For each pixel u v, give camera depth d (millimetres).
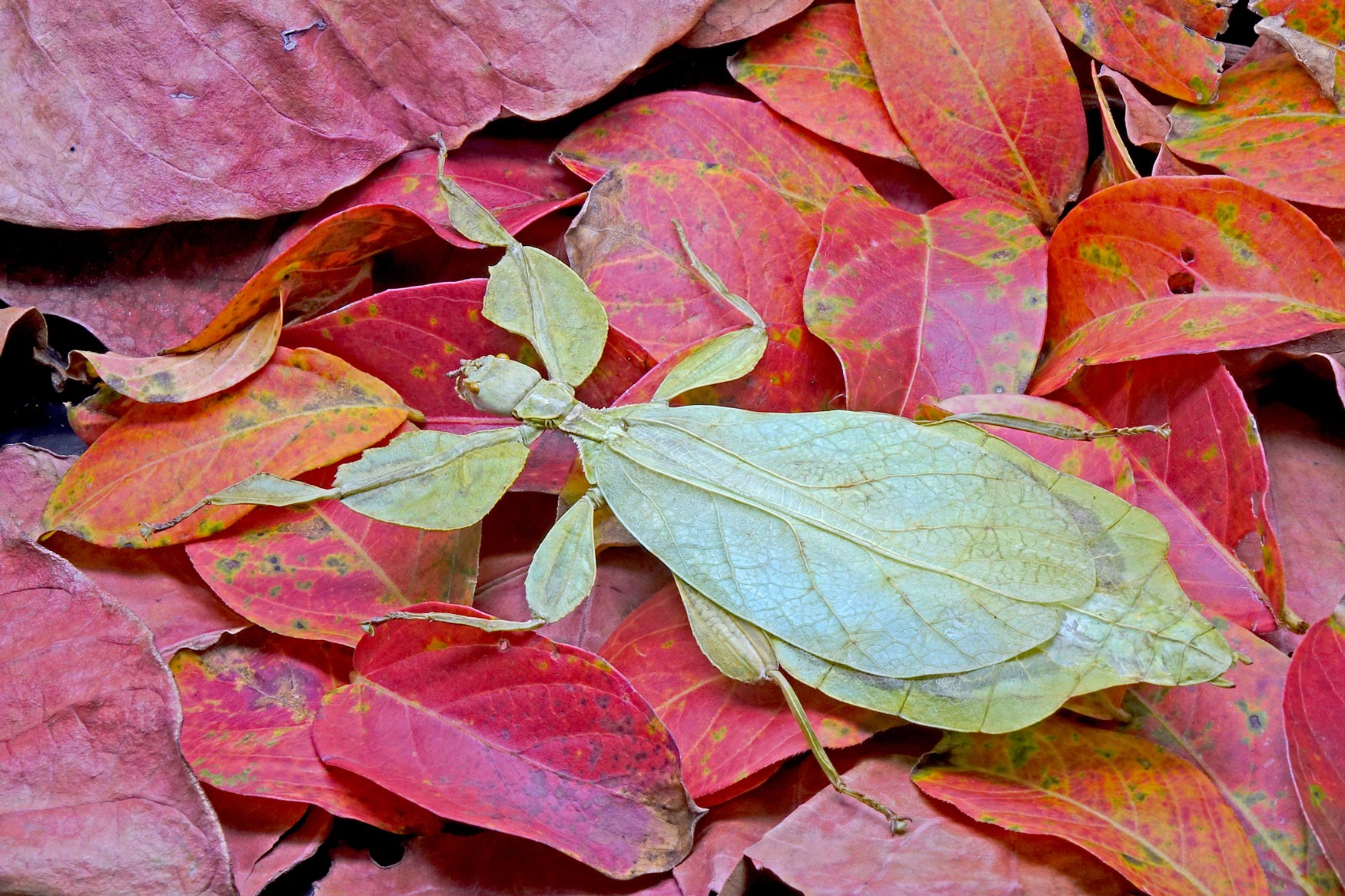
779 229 383
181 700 370
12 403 389
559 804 358
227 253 389
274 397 377
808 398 382
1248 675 364
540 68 384
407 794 355
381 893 363
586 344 379
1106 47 389
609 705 359
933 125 391
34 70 376
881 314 376
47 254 386
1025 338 376
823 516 364
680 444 371
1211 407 371
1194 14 385
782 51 397
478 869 363
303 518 374
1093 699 362
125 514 373
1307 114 383
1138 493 375
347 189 390
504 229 384
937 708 357
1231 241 373
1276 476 379
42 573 360
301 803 364
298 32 378
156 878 352
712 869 359
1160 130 389
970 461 365
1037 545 360
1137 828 355
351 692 364
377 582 373
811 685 360
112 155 379
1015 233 383
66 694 356
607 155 394
